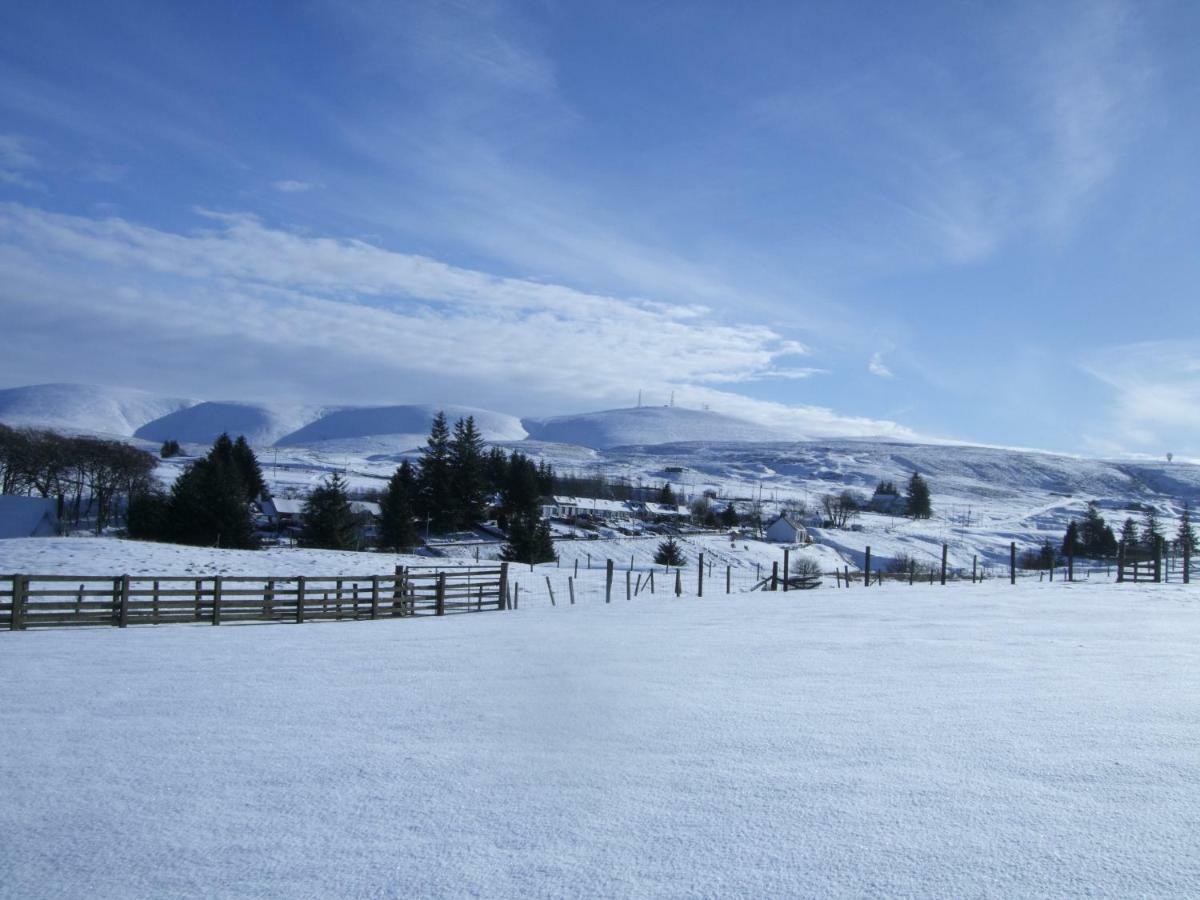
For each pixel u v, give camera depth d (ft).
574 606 96.89
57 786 24.17
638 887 17.21
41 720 32.50
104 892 17.57
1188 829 19.57
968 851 18.57
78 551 135.44
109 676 43.21
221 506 198.49
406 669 45.19
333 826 20.90
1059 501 595.06
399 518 222.07
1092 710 32.30
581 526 313.94
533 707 34.30
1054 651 48.96
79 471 274.77
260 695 37.50
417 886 17.49
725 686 38.75
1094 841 18.95
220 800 22.90
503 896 16.97
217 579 76.69
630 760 26.22
